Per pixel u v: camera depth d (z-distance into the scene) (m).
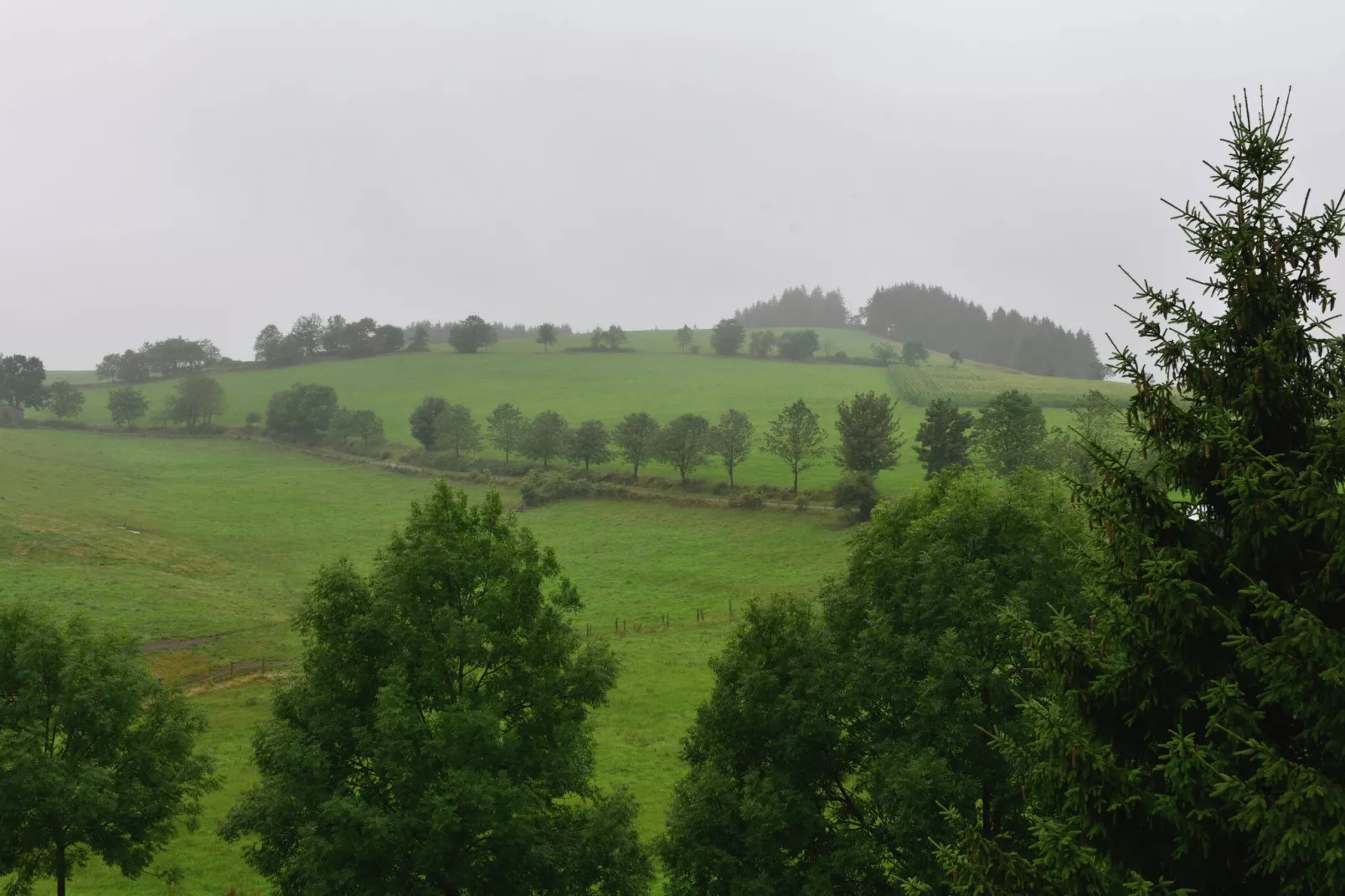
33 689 27.78
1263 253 12.59
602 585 89.56
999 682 24.14
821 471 130.12
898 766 23.97
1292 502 11.56
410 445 172.12
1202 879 12.36
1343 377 12.34
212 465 162.75
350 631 26.23
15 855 26.47
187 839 37.22
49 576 77.88
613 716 51.31
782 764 27.30
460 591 27.47
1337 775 11.18
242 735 48.88
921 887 14.83
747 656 29.08
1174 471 12.84
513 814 24.17
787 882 25.27
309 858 22.75
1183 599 11.95
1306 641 10.75
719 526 109.38
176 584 82.88
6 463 132.75
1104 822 12.72
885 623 26.88
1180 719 12.48
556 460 149.12
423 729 25.02
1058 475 14.23
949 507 28.39
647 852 27.38
